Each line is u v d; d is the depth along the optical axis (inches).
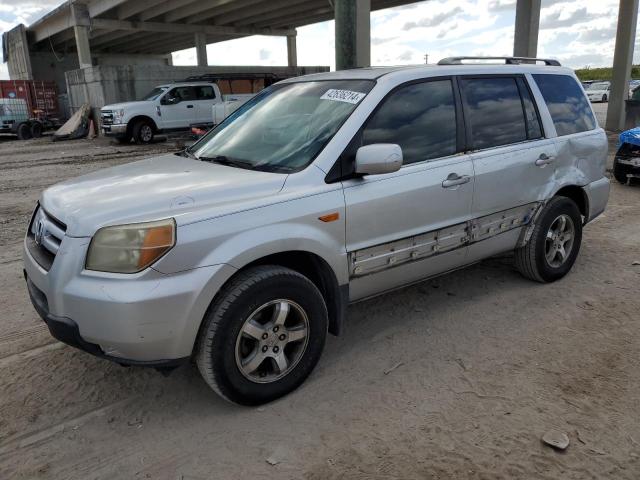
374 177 135.2
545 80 186.4
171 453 109.9
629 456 106.4
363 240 134.3
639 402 123.3
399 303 179.0
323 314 129.0
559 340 152.4
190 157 157.4
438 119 151.7
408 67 155.3
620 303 175.9
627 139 360.5
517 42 762.8
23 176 491.5
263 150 142.6
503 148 165.2
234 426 117.8
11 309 179.9
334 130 134.5
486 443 110.4
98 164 567.8
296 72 1110.4
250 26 1409.9
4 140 972.6
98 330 106.3
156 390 132.2
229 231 112.5
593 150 196.9
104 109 759.1
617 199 327.6
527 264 185.2
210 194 117.6
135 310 103.6
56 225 118.8
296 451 109.4
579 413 119.5
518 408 121.6
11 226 293.7
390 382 133.2
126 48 1902.1
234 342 114.7
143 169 144.9
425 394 127.8
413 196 141.2
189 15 1186.6
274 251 117.8
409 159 143.6
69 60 1808.6
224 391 117.1
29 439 114.8
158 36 1574.8
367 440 112.1
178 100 783.1
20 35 1592.0
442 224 150.3
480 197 158.4
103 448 111.8
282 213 119.6
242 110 172.4
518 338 154.1
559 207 183.8
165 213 110.3
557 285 191.3
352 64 316.8
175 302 106.4
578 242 197.0
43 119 1005.8
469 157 155.7
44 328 165.9
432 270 154.0
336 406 124.0
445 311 172.2
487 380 133.1
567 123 189.8
